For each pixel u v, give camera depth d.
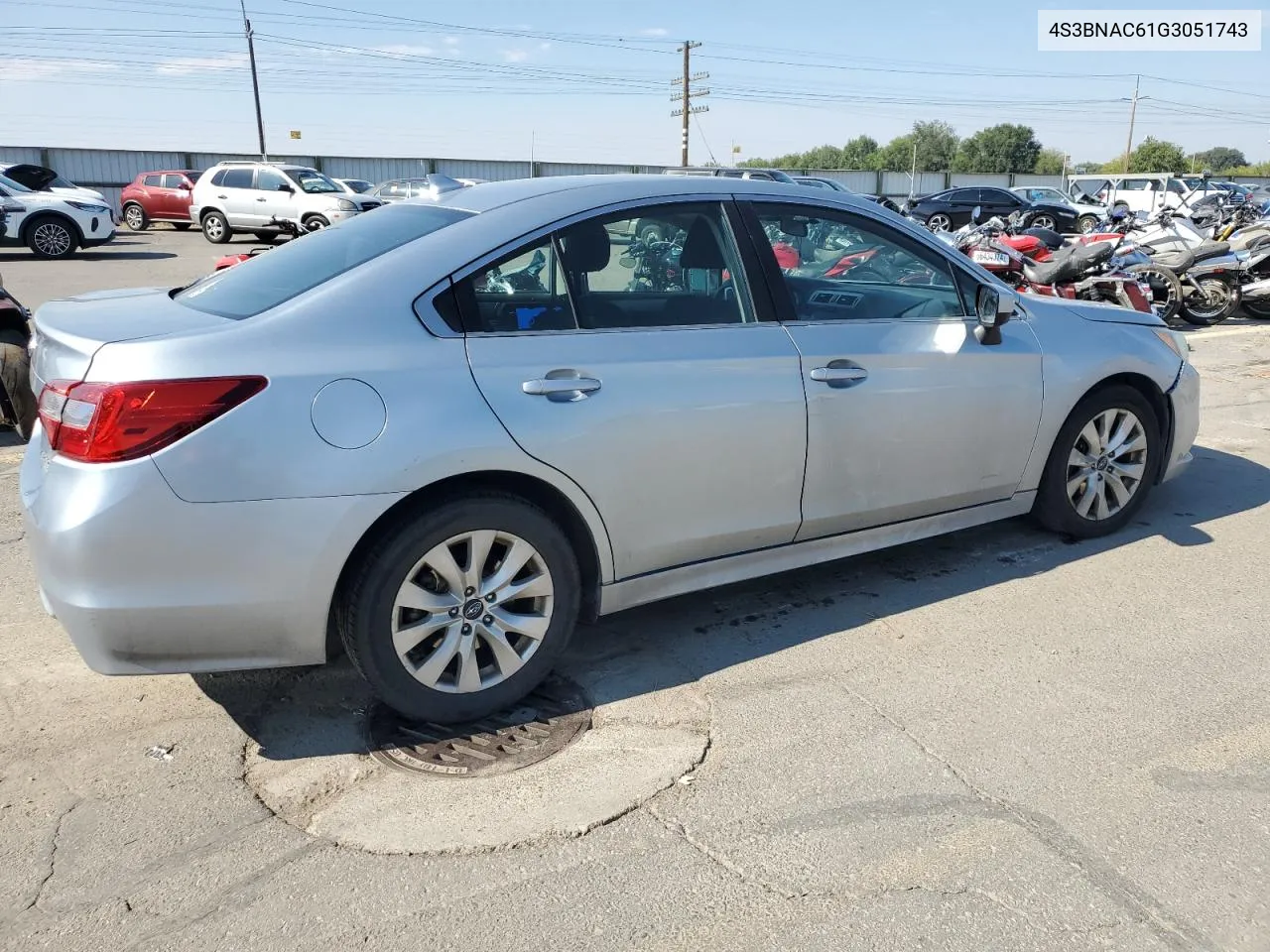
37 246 18.55
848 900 2.31
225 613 2.65
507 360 2.93
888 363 3.64
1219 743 2.96
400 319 2.84
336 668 3.41
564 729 3.05
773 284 3.50
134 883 2.36
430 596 2.88
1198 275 10.71
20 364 5.50
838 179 48.03
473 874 2.40
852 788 2.74
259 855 2.46
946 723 3.08
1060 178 51.72
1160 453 4.71
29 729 3.01
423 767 2.84
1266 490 5.40
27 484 2.81
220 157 38.06
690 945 2.18
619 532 3.17
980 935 2.21
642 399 3.11
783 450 3.42
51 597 2.63
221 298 3.09
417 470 2.74
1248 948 2.18
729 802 2.68
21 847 2.47
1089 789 2.74
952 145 101.00
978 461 3.99
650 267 3.28
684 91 50.66
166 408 2.54
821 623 3.77
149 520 2.54
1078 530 4.53
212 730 3.02
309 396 2.66
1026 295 4.32
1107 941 2.19
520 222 3.09
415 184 24.12
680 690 3.28
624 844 2.51
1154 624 3.76
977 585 4.11
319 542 2.67
